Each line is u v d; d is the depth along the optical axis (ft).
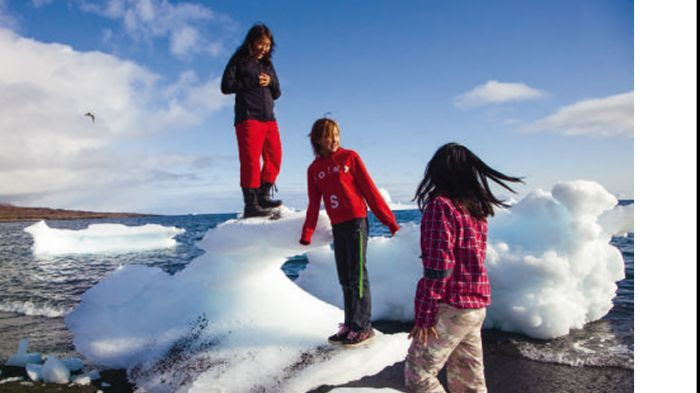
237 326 11.14
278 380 9.45
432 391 7.00
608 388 9.95
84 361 12.04
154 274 15.66
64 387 10.36
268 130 12.55
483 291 6.88
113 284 15.79
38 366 11.19
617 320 15.25
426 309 6.53
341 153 10.23
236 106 12.32
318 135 10.13
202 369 10.02
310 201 10.64
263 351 10.30
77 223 276.00
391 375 10.46
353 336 10.34
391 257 17.28
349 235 10.09
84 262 41.06
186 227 135.13
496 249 15.25
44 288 25.26
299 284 19.11
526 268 14.20
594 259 14.88
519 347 12.74
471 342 7.21
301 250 11.41
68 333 14.71
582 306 14.69
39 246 50.85
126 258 44.73
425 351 6.94
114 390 10.25
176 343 11.30
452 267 6.52
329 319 11.84
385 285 16.62
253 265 12.32
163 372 10.45
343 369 9.82
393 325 15.42
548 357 11.90
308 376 9.46
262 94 12.32
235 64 11.98
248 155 12.17
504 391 10.01
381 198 10.03
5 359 12.47
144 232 57.21
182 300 12.75
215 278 12.78
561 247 14.69
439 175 7.06
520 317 13.93
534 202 16.03
